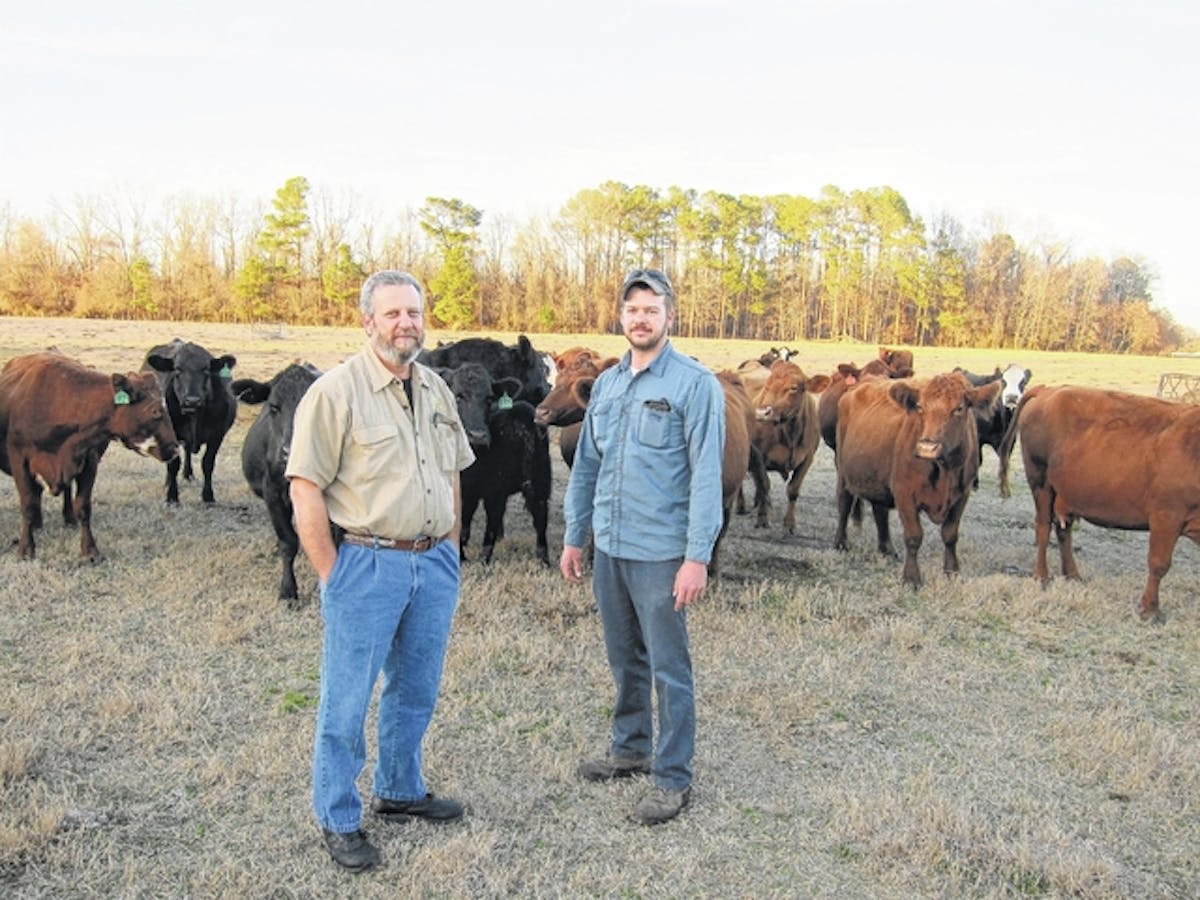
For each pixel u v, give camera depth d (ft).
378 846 12.21
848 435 29.07
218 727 15.66
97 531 28.58
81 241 237.66
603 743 15.58
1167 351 283.38
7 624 20.17
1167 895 11.89
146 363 33.86
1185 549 32.83
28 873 11.42
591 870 11.98
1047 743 16.20
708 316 251.60
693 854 12.36
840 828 13.06
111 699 16.16
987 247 273.75
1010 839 13.05
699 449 12.16
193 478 38.34
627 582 12.96
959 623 22.65
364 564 10.95
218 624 20.27
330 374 10.83
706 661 19.47
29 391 24.56
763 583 25.14
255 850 12.12
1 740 14.42
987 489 44.14
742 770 14.82
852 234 264.11
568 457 31.83
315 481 10.68
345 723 11.27
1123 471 23.68
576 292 239.50
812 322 269.03
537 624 21.45
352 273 224.74
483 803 13.48
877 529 30.91
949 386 24.22
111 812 12.91
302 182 228.63
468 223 238.27
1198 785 14.70
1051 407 25.80
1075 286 275.18
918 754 15.67
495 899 11.35
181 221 239.91
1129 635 22.21
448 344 30.42
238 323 217.97
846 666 19.43
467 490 26.11
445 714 16.47
